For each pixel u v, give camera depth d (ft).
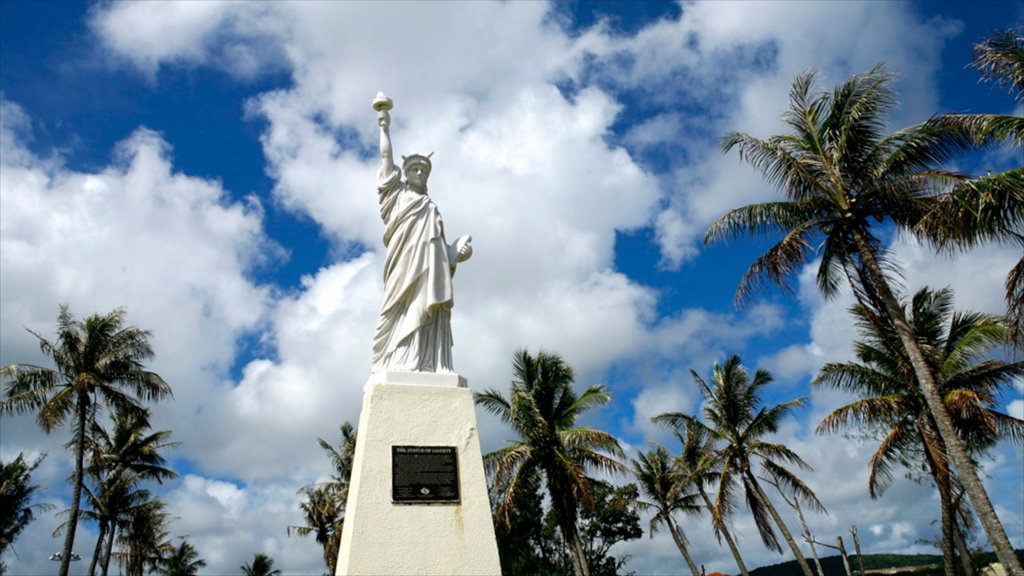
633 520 152.35
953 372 72.59
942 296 79.71
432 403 27.96
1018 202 43.91
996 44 46.32
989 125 48.47
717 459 106.73
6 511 126.82
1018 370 72.43
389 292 31.71
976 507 53.62
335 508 148.97
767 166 65.00
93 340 97.04
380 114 35.04
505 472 85.10
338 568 25.17
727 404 103.60
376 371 30.94
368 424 26.84
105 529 125.59
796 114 65.16
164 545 172.55
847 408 73.92
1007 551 51.11
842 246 64.18
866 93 61.87
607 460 88.43
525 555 136.67
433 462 26.73
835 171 62.59
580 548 86.33
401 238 32.27
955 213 46.62
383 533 24.82
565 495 87.30
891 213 60.85
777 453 100.99
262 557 207.41
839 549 106.63
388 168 33.88
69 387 94.02
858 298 63.57
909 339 58.95
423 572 24.56
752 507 102.06
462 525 25.88
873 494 76.38
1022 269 44.62
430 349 30.58
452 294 31.65
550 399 90.12
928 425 75.56
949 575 73.20
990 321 69.36
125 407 99.45
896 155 59.67
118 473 127.75
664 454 137.80
